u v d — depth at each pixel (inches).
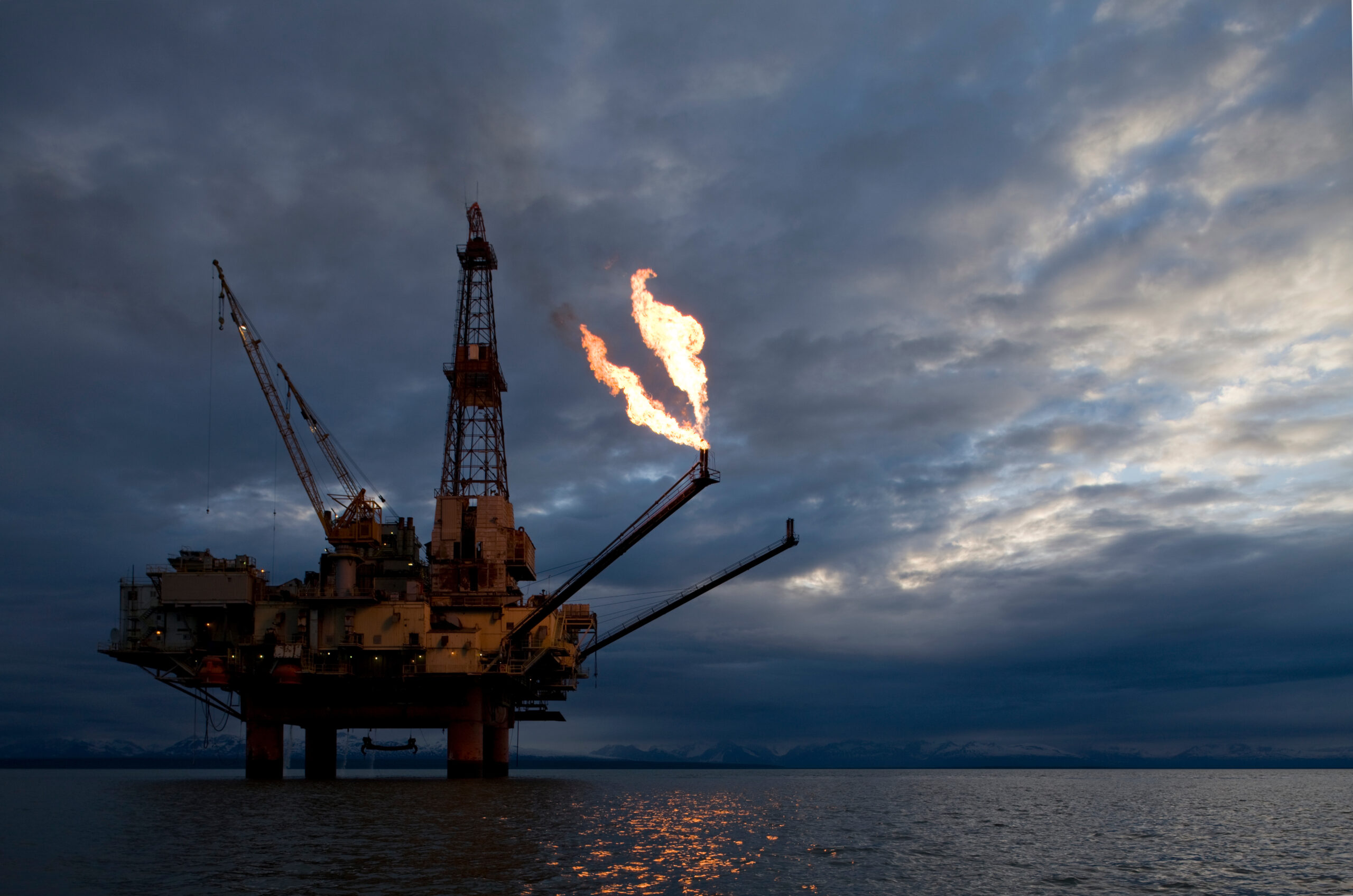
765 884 1727.4
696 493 3329.2
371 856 1963.6
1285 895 1758.1
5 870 1815.9
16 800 3878.0
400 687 4074.8
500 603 4119.1
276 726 4227.4
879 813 3567.9
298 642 3863.2
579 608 4315.9
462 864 1866.4
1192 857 2284.7
